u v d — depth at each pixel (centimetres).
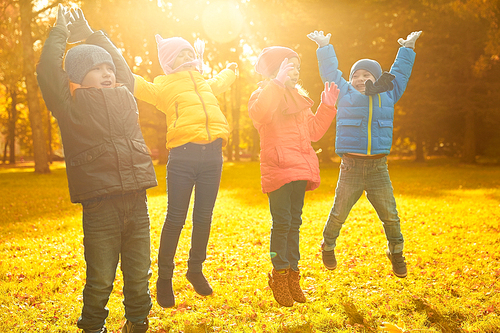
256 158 4656
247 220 764
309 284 394
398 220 379
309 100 345
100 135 249
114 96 260
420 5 2553
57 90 249
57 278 418
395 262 384
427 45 2666
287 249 341
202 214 327
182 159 311
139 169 259
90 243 251
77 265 472
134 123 270
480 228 641
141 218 267
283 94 321
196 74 326
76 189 247
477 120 2928
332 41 2658
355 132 371
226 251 533
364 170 374
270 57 344
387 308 327
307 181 343
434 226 663
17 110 5275
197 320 319
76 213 880
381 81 358
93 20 2366
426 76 2712
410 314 321
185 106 312
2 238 627
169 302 321
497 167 2455
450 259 467
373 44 2742
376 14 2620
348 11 2602
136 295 266
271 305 347
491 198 995
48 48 255
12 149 5100
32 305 349
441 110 2606
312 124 363
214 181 325
